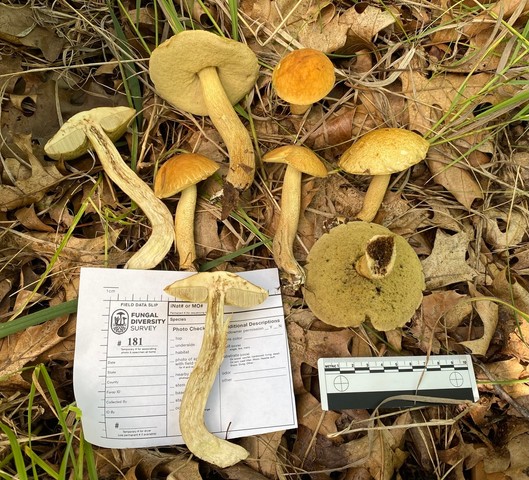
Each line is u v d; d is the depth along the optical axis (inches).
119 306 12.2
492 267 13.3
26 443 11.4
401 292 12.3
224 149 13.6
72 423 11.8
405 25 13.8
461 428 12.5
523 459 11.7
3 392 11.8
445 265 13.0
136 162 13.4
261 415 12.1
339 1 13.6
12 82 13.0
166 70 11.9
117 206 13.2
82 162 13.3
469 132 13.1
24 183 12.5
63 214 13.0
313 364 12.5
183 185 11.9
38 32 13.3
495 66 13.3
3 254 12.6
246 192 13.5
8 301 12.5
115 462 11.7
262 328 12.6
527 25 12.5
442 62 13.6
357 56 13.9
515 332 12.5
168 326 12.4
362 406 12.0
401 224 13.5
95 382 11.9
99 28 13.5
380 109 13.6
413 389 12.2
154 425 11.9
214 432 11.9
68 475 11.5
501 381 12.0
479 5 12.8
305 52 11.8
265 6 13.7
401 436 12.0
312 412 12.3
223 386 12.2
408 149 11.4
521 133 13.8
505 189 13.5
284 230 12.5
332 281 12.2
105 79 13.9
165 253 12.6
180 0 13.5
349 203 13.5
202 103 13.5
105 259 12.5
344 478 11.9
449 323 12.9
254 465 11.9
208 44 11.1
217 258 13.2
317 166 12.1
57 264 12.7
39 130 13.0
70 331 12.2
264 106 13.8
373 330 12.7
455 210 13.5
